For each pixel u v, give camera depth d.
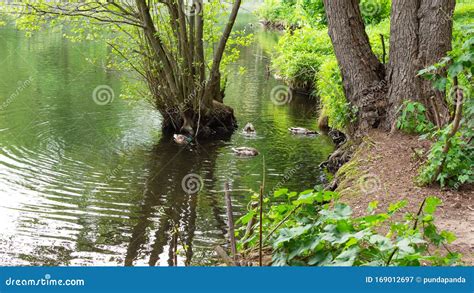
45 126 16.16
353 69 12.34
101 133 15.84
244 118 18.44
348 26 12.39
